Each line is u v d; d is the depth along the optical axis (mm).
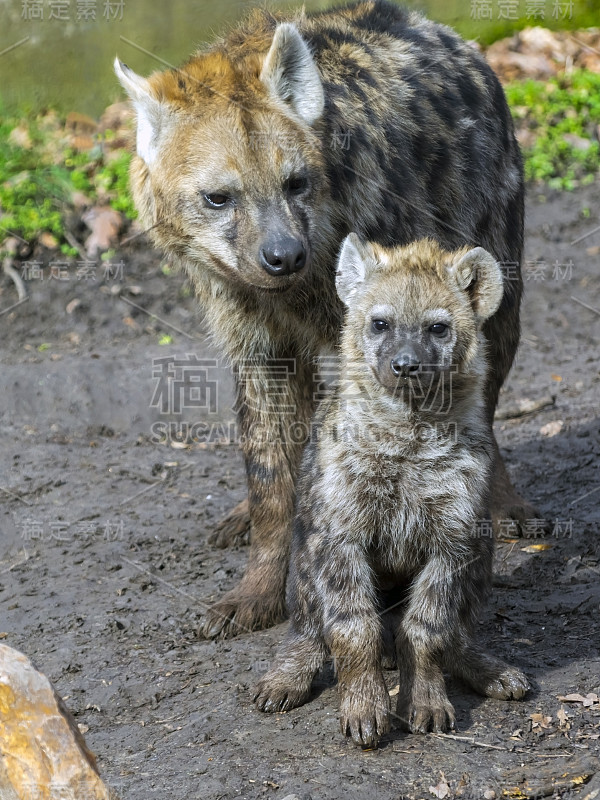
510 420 13727
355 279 7594
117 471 12695
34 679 5328
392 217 8695
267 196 7926
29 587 9805
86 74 19781
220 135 7918
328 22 9344
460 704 7191
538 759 6484
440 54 9695
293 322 8789
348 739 6809
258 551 9102
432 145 9102
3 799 5242
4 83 19766
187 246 8414
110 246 17750
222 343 9125
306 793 6234
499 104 10281
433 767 6445
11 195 18203
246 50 8664
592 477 11570
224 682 7898
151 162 8328
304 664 7445
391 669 7777
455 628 7098
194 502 11758
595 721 6863
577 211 18875
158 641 8695
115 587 9727
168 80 8195
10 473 12594
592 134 20625
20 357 15633
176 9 18359
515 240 10438
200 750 6887
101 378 14773
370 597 7117
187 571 10047
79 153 19234
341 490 7156
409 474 7125
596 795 6082
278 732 7043
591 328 16594
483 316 7469
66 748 5301
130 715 7582
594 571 9336
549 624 8406
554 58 21969
